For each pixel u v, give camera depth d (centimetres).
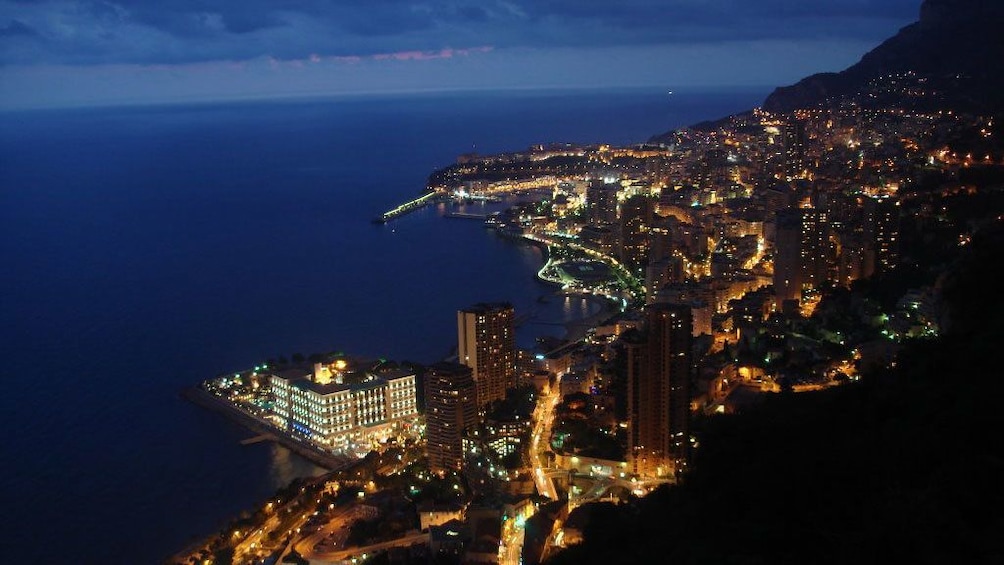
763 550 12950
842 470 13188
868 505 12300
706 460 17100
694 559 13538
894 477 12669
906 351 17812
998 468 11600
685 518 15825
